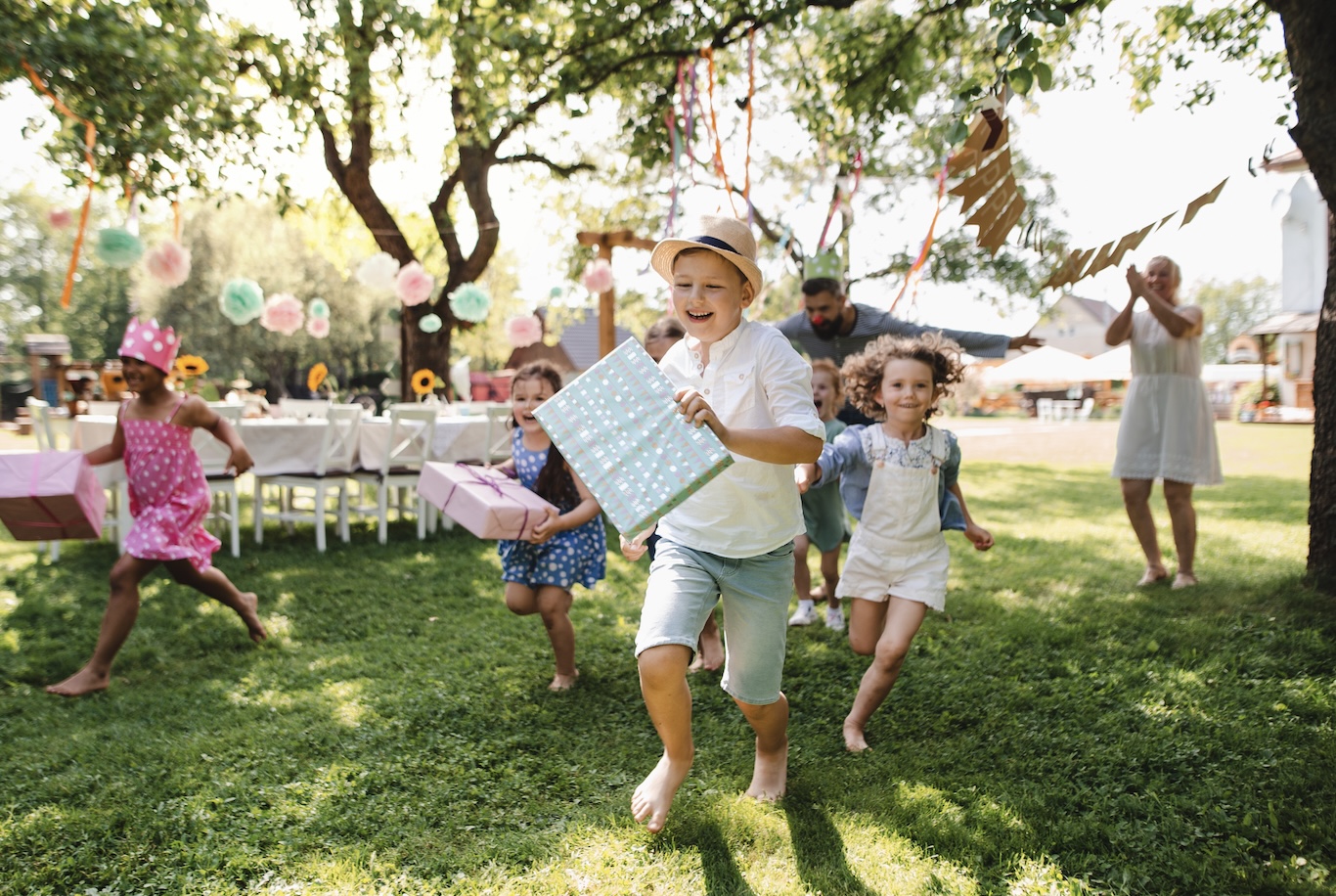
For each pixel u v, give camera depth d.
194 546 3.80
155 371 3.71
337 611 4.71
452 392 10.47
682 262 2.31
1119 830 2.31
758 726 2.50
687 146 6.52
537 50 6.32
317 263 23.66
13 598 4.95
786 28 5.92
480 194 10.09
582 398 2.23
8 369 38.06
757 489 2.33
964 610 4.41
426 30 6.90
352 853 2.27
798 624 4.34
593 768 2.78
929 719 3.11
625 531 2.09
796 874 2.14
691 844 2.29
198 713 3.28
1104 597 4.57
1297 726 2.84
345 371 27.50
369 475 6.75
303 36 7.66
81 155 5.99
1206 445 4.64
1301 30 3.41
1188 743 2.75
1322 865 2.12
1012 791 2.55
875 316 5.12
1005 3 2.78
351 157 9.41
